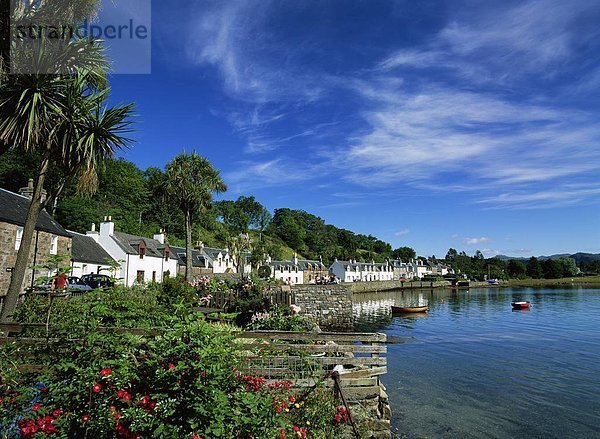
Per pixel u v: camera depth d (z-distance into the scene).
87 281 19.09
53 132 10.09
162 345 4.25
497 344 22.03
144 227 60.00
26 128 9.77
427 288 95.12
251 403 4.27
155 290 17.75
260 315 14.77
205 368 4.02
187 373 3.97
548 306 46.53
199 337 4.31
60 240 23.34
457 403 12.04
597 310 41.31
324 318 30.12
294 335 8.66
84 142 10.56
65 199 44.16
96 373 4.00
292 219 139.38
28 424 3.56
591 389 13.53
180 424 3.83
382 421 8.24
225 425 4.01
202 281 20.55
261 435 4.37
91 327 4.47
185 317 4.70
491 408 11.66
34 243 20.31
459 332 26.78
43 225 21.36
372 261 123.88
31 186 24.38
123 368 4.04
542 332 26.56
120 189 59.50
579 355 19.09
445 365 16.84
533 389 13.51
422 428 10.16
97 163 11.30
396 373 15.42
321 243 137.25
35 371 4.71
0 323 7.68
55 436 3.64
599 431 10.11
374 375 8.75
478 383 14.18
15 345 4.62
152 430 3.78
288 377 7.59
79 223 43.78
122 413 3.77
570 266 127.75
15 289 10.23
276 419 4.52
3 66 9.21
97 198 54.59
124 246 35.72
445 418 10.84
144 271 37.66
